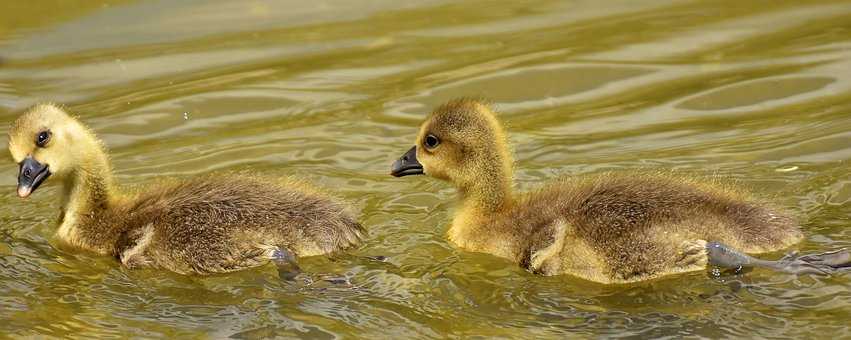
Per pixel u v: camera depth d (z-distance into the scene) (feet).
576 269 40.14
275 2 67.46
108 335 37.37
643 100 54.95
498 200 43.57
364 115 54.65
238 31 63.57
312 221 42.09
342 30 63.52
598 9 65.21
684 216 39.78
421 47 61.36
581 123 53.26
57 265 42.83
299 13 65.98
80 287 40.93
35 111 45.21
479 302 38.68
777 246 40.29
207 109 55.77
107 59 60.70
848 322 35.78
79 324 38.11
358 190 47.93
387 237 43.75
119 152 52.01
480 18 64.69
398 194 47.57
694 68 57.41
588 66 58.23
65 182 45.75
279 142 52.44
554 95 56.08
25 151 44.80
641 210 40.04
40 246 44.42
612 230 39.86
